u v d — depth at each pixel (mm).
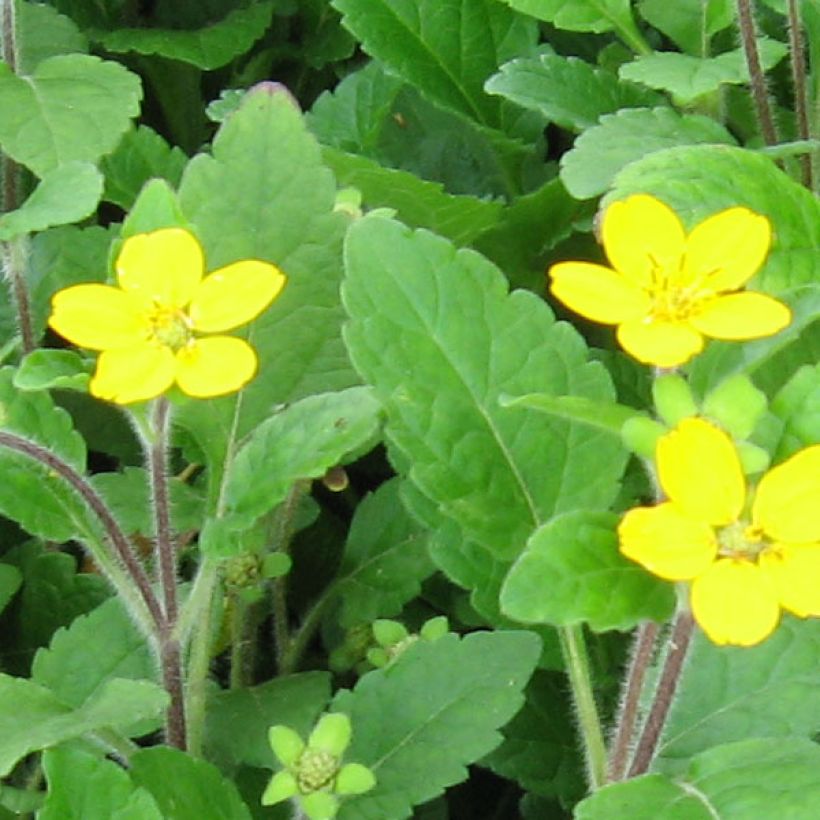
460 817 490
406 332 416
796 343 458
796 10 511
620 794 386
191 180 440
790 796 379
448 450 413
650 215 382
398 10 544
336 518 520
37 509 423
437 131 578
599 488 418
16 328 514
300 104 647
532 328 421
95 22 628
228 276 388
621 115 497
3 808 437
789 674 424
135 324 385
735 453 359
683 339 368
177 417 438
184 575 498
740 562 358
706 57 538
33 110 496
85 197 451
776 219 448
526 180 561
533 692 462
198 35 595
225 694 448
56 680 444
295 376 445
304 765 394
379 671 425
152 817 386
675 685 388
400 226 420
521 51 552
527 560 372
